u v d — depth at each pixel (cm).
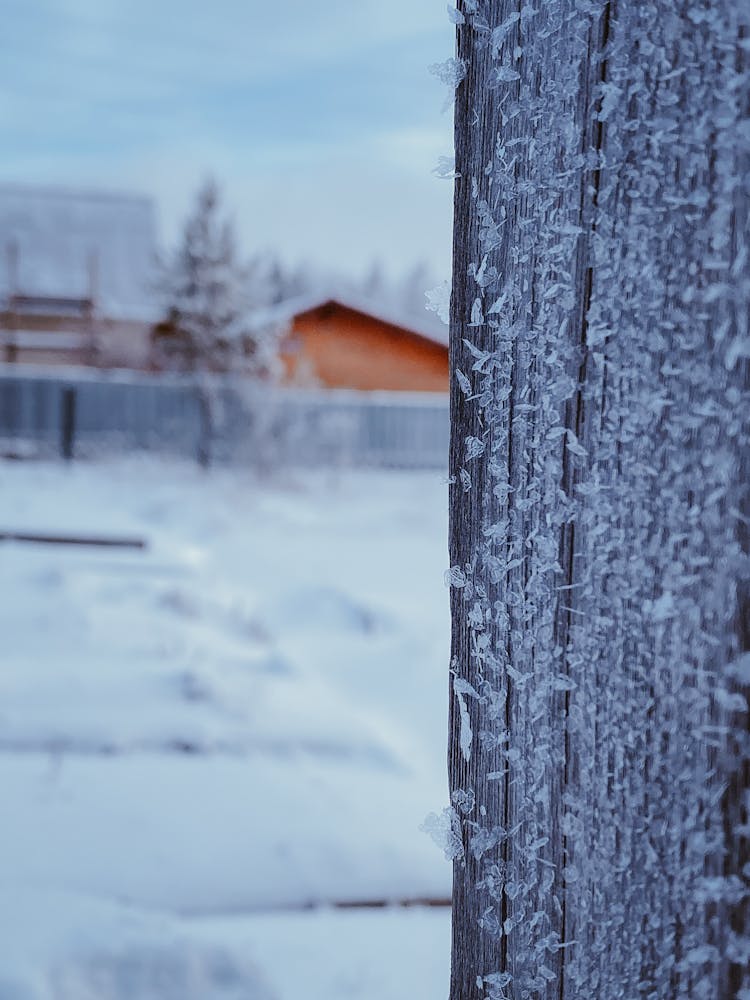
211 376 2298
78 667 623
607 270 66
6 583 870
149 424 2370
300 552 1320
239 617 821
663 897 63
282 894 343
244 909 333
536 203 73
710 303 59
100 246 3591
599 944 68
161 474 2125
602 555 67
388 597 1016
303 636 821
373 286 8812
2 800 414
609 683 67
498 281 78
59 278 3425
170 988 247
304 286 7794
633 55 64
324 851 379
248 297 2545
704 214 59
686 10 60
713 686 59
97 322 3170
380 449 2447
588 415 68
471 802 83
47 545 1118
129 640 699
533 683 74
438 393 2933
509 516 77
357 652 771
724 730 59
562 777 71
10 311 3116
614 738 66
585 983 69
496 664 79
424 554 1352
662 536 62
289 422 2236
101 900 294
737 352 57
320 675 706
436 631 837
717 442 59
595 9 67
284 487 2030
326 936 307
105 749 489
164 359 2559
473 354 81
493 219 79
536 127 73
